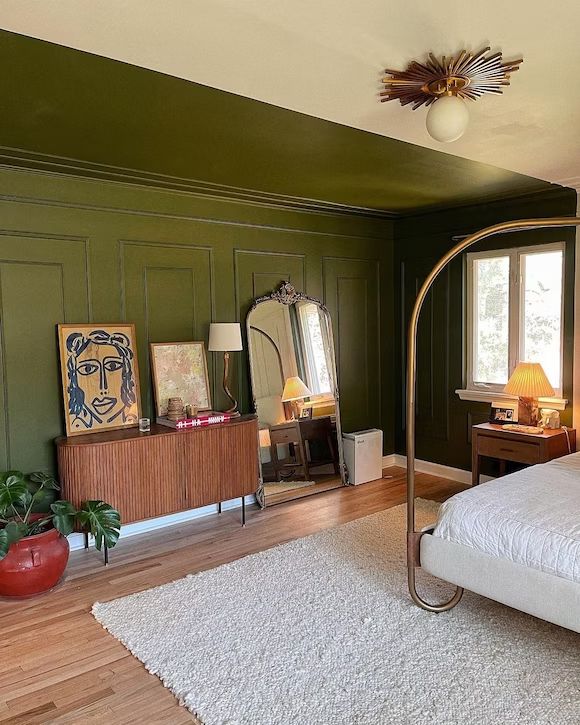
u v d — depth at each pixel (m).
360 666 2.42
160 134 2.96
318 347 5.11
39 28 1.84
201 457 3.94
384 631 2.70
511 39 1.97
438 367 5.33
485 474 4.95
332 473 5.10
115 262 3.99
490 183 4.13
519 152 3.35
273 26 1.85
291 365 4.92
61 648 2.64
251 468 4.23
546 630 2.69
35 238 3.65
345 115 2.69
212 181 4.00
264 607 2.95
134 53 2.03
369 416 5.62
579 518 2.45
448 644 2.58
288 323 4.93
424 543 2.78
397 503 4.62
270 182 4.05
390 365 5.79
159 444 3.74
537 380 4.28
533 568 2.37
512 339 4.75
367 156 3.41
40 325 3.69
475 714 2.10
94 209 3.88
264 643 2.62
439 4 1.74
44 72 2.20
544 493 2.76
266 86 2.34
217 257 4.52
